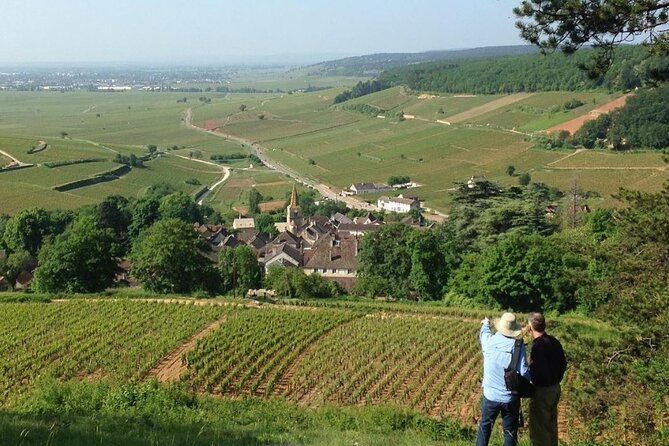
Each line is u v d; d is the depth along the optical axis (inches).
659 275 1045.2
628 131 7337.6
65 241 3599.9
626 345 1036.5
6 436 660.7
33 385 1998.0
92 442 681.0
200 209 6845.5
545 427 573.3
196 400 1362.0
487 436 570.3
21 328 2608.3
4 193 7367.1
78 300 3107.8
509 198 3676.2
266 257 4564.5
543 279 2869.1
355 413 1306.6
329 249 4468.5
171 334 2512.3
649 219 1048.2
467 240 3575.3
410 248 3422.7
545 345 575.8
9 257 4510.3
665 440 968.3
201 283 3617.1
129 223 5836.6
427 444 782.5
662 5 768.9
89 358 2261.3
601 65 836.0
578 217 4429.1
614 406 1061.1
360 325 2662.4
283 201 7755.9
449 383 1977.1
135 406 1214.3
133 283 4256.9
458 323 2672.2
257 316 2768.2
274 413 1348.4
